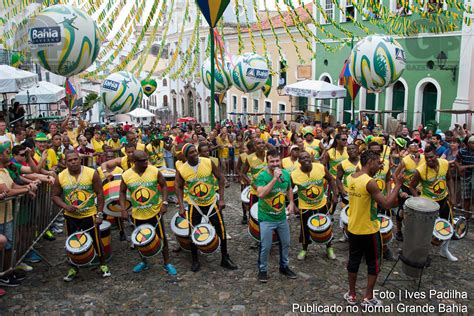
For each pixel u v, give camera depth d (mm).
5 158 5797
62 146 9930
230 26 29875
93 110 39312
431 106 16562
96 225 6035
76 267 6047
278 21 25812
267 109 27516
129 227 8250
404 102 17422
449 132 10000
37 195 6633
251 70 11508
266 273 5977
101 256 6121
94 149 11438
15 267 5824
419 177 6551
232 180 12555
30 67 18672
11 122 12828
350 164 7070
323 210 6680
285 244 6000
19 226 5980
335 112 21625
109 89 11891
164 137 11828
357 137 11930
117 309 5332
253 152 7430
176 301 5504
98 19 8516
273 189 5703
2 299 5531
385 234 6215
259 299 5523
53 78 29719
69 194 5926
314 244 7277
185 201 7344
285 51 24734
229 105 32812
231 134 12578
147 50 11883
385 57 10047
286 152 12297
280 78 25141
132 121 32906
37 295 5645
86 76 11016
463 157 8227
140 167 6074
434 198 6559
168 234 7961
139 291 5766
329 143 11344
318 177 6551
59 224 8203
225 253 6445
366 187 4977
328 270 6297
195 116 41188
